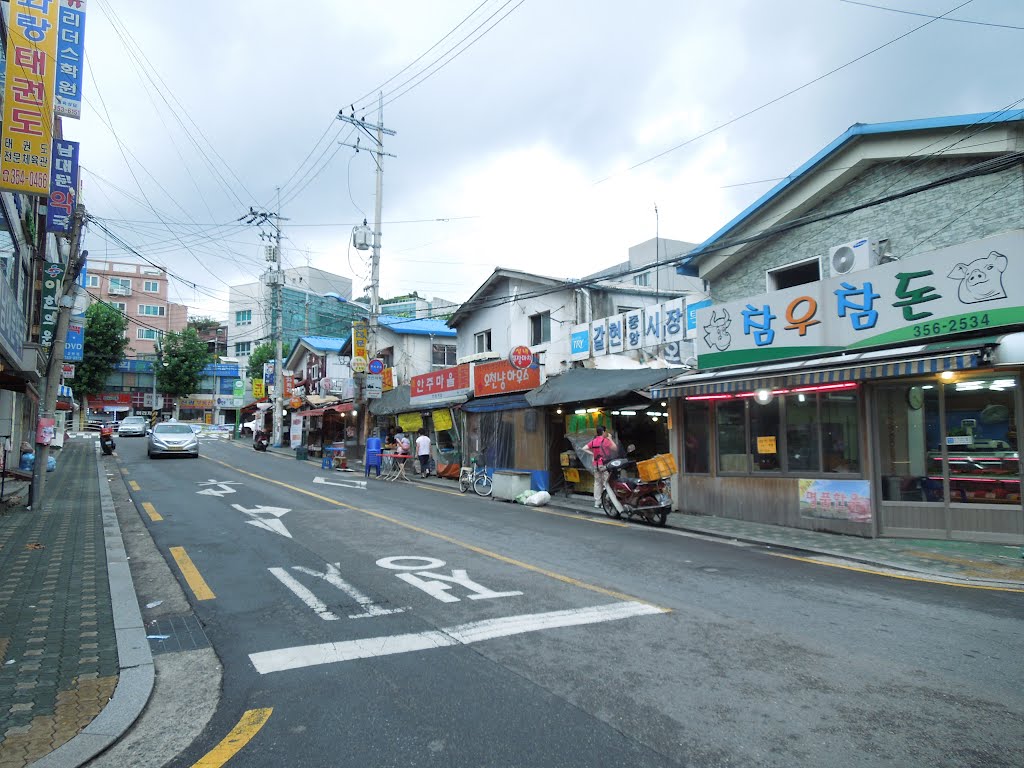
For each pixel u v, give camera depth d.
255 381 45.53
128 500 13.79
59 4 10.53
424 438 21.58
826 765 3.23
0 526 10.16
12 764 3.24
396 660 4.68
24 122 8.62
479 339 22.73
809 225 12.05
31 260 16.02
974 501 9.18
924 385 9.67
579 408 15.80
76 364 45.09
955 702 3.96
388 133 25.55
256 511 12.13
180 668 4.61
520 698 4.02
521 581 6.96
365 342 26.75
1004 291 8.40
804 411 10.95
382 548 8.74
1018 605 6.18
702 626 5.44
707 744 3.44
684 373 13.00
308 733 3.61
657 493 11.45
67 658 4.69
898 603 6.22
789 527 10.97
